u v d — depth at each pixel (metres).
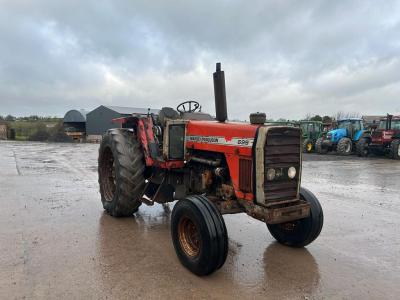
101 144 5.84
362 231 5.07
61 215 5.53
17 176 9.30
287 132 3.67
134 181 5.18
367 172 11.55
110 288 3.26
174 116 5.11
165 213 5.78
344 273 3.71
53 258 3.87
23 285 3.26
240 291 3.28
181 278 3.51
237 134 3.81
